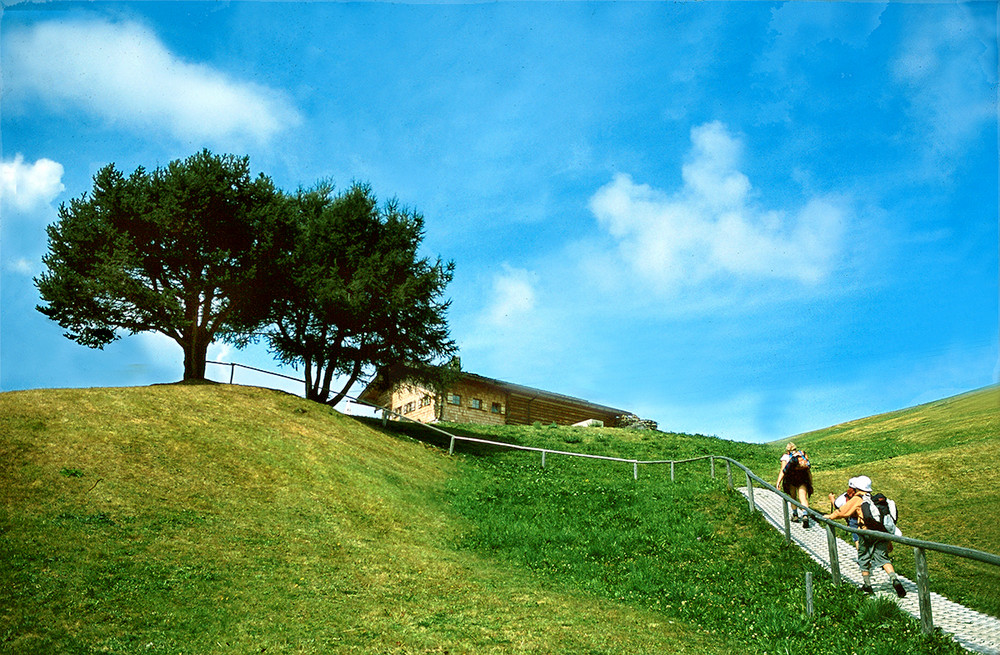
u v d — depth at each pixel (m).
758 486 22.48
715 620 11.57
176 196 26.02
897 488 19.48
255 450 19.11
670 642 10.32
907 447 29.41
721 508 19.25
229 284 26.64
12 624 8.50
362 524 16.19
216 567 11.55
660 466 30.14
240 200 27.80
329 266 28.31
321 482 18.30
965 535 15.12
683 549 16.17
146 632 8.88
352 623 10.02
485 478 24.12
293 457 19.47
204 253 27.31
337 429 24.31
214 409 21.78
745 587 13.34
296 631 9.48
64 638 8.40
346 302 27.11
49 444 15.37
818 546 15.56
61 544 11.12
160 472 15.72
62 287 24.64
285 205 29.02
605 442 38.50
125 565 10.88
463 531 17.58
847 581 13.08
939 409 37.69
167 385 24.25
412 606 11.08
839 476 21.73
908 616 10.73
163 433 18.08
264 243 27.48
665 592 13.20
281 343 29.47
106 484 14.23
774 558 15.12
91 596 9.60
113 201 25.81
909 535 15.82
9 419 16.17
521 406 49.66
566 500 21.33
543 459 27.14
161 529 12.81
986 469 19.56
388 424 30.69
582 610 11.72
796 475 17.64
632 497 21.53
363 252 29.48
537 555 15.66
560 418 51.53
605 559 15.70
